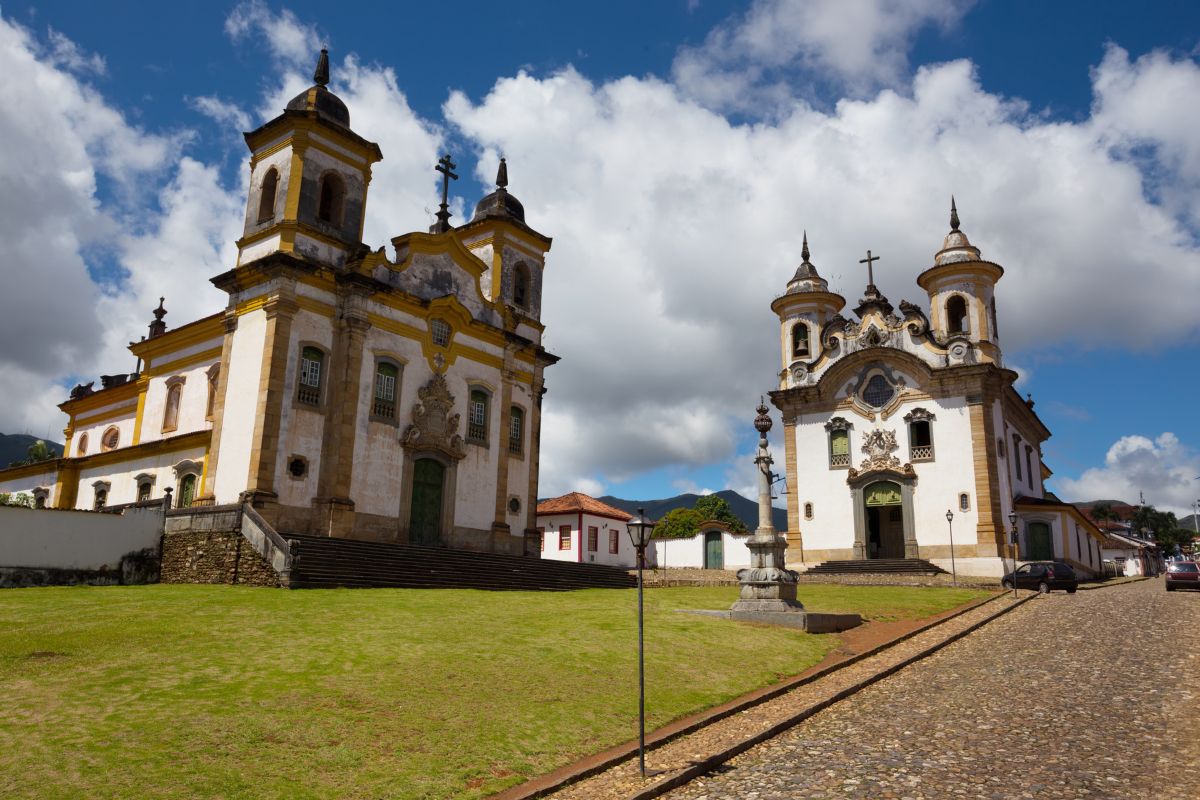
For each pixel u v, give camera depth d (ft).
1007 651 55.93
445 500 98.37
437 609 56.85
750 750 33.40
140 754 26.27
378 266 93.91
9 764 24.66
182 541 75.56
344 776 26.61
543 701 36.27
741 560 161.89
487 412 106.32
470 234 118.42
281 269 84.99
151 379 112.06
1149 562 251.80
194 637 42.75
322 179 93.04
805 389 145.07
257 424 82.23
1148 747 31.86
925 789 27.66
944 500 130.11
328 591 64.54
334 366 88.99
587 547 167.84
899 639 60.64
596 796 27.43
